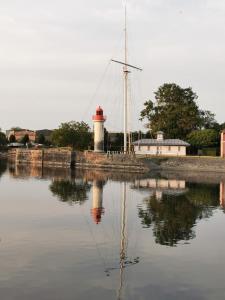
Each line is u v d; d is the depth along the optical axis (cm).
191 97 15250
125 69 12850
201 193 6178
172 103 14888
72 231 3409
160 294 2067
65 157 13475
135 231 3462
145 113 15238
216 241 3158
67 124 15812
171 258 2681
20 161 15450
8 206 4625
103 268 2444
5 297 1989
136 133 15288
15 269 2384
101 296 2027
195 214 4362
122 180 8294
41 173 10125
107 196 5731
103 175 9638
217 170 10500
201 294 2075
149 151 12938
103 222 3834
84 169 12006
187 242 3112
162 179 8606
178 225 3753
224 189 6731
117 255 2723
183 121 14462
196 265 2542
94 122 13025
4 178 8344
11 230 3378
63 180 8144
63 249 2833
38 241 3036
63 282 2198
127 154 11538
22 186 6831
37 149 15050
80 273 2347
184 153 12681
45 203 4934
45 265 2472
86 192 6156
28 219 3881
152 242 3092
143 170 10981
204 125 16562
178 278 2302
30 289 2094
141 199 5472
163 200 5403
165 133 14562
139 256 2714
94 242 3052
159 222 3878
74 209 4544
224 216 4269
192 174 9950
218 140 13350
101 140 13025
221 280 2281
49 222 3769
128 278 2281
